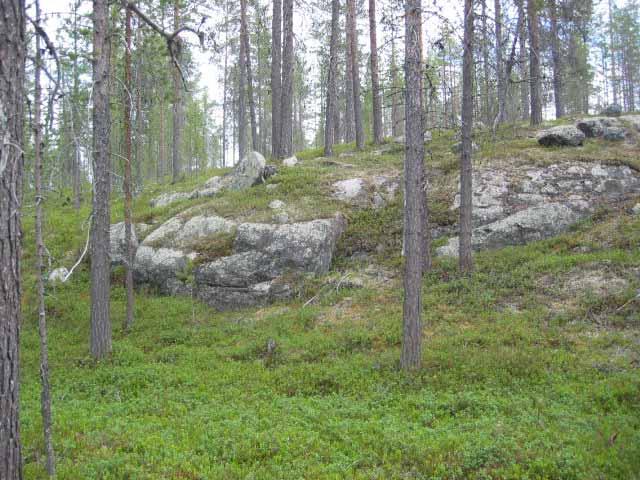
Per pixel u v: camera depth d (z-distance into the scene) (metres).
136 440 7.63
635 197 17.66
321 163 25.45
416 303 10.68
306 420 8.47
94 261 13.08
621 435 7.05
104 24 12.52
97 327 13.02
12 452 4.78
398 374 10.42
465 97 15.04
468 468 6.52
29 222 23.94
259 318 15.41
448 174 21.02
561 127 22.41
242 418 8.63
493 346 11.13
